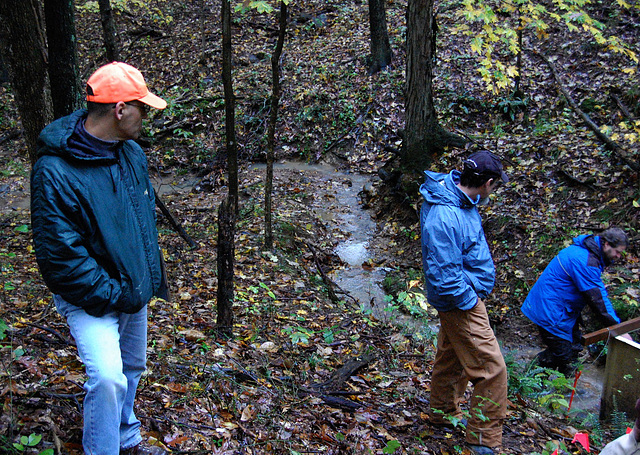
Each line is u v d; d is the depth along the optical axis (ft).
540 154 28.84
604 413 13.94
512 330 20.62
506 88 35.88
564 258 15.83
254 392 11.64
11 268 18.98
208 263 21.91
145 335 7.88
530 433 12.18
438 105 36.60
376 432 11.05
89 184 6.58
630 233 22.74
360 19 49.90
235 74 44.78
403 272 24.80
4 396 8.87
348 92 40.98
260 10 21.15
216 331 14.60
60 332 13.10
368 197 31.83
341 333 17.29
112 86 6.66
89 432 6.80
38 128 16.17
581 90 33.68
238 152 38.55
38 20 15.76
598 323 19.42
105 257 6.81
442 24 45.21
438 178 10.59
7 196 32.68
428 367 15.76
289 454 9.52
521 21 30.19
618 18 38.55
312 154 38.42
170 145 39.40
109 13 25.73
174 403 10.22
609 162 26.53
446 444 11.09
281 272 22.18
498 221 25.45
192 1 56.34
